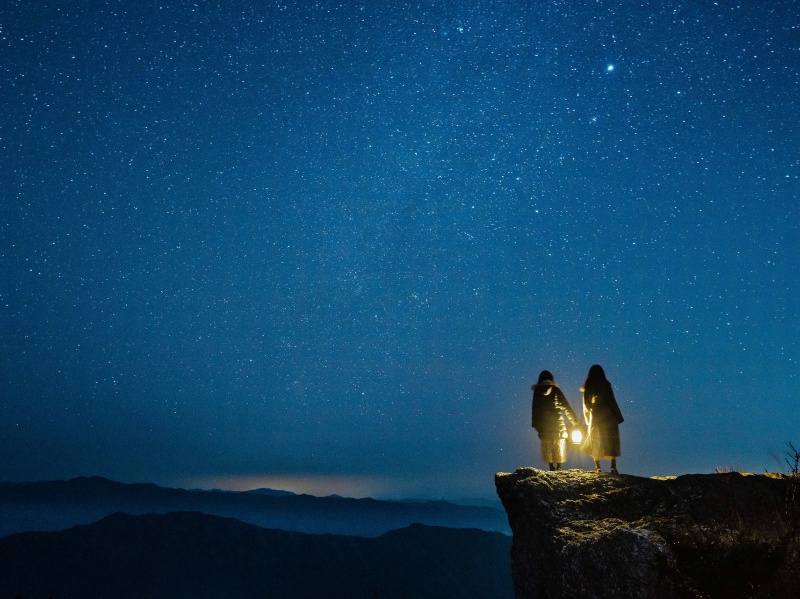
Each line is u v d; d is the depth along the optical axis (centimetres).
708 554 730
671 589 705
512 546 1062
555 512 953
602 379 1231
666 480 987
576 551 848
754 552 717
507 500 1097
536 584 950
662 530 818
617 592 762
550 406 1277
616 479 1016
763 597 669
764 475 980
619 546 776
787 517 790
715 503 888
